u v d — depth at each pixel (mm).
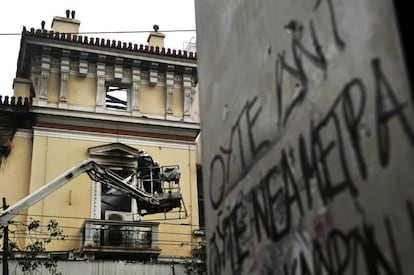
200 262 18609
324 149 4090
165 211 19312
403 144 3215
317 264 4082
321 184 4098
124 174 21688
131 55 22969
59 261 17469
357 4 3777
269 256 4914
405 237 3158
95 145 21625
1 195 20125
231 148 6141
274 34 5211
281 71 4977
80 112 21766
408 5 3330
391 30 3385
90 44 22328
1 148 20734
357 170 3650
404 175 3191
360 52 3709
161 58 23344
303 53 4574
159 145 22547
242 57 6066
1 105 20875
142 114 22719
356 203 3635
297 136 4539
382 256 3346
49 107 21359
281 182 4781
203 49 7754
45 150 20969
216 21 7203
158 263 18547
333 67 4055
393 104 3328
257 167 5336
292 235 4496
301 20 4648
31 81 22938
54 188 16203
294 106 4648
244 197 5609
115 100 22953
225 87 6586
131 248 19562
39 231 19516
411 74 3205
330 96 4062
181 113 23312
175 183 21297
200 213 23203
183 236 21375
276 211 4832
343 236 3760
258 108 5465
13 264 16875
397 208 3236
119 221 19938
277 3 5184
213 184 6668
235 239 5770
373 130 3502
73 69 22422
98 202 20750
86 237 19422
